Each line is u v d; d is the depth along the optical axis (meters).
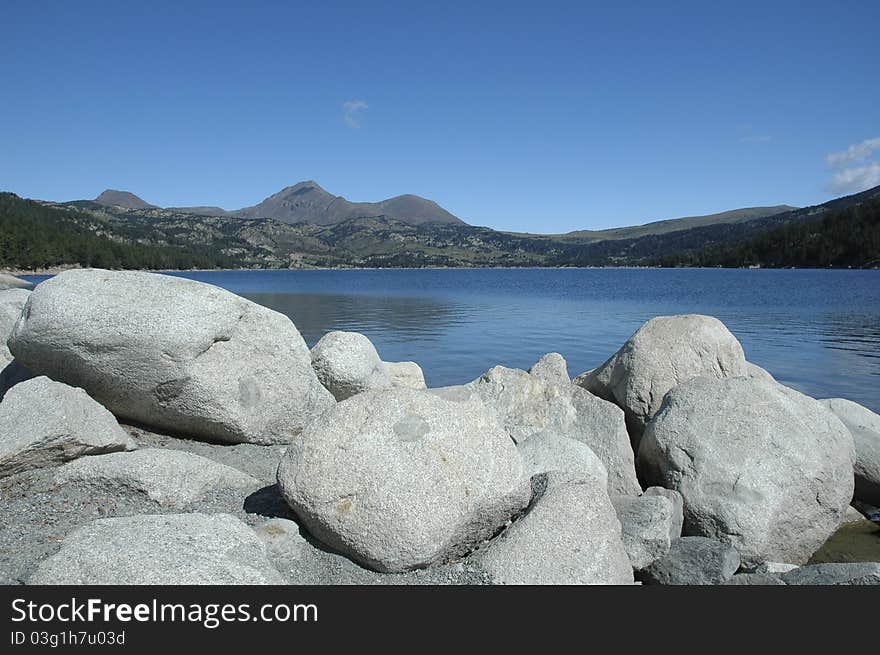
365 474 5.60
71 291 8.12
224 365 8.36
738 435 8.06
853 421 10.20
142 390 8.12
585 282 90.44
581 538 5.68
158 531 5.16
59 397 7.10
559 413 9.41
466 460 5.79
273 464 8.01
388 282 96.56
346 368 10.61
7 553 5.39
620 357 10.38
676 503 7.57
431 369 19.67
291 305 46.59
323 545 5.78
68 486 6.51
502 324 32.56
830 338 26.55
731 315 36.41
